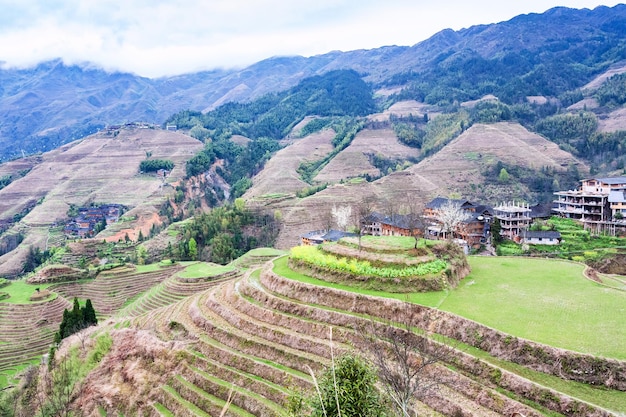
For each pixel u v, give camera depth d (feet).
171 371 186.91
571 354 118.21
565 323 137.80
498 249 364.79
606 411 103.04
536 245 358.84
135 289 414.82
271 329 178.60
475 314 147.74
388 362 134.72
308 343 164.14
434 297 167.53
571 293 166.50
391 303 163.84
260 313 192.44
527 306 153.99
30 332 328.49
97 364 218.38
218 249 504.84
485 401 117.60
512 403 113.50
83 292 412.98
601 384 112.47
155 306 335.47
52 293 385.91
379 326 155.63
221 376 171.01
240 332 188.14
